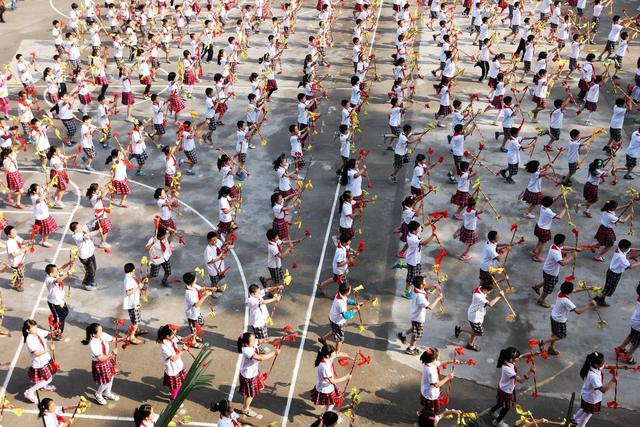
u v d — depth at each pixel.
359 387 13.97
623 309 16.11
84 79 25.12
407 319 15.84
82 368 14.54
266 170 22.00
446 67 26.41
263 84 26.67
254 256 17.97
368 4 35.28
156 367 14.59
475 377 14.25
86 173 21.84
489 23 31.69
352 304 14.66
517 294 16.56
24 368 14.56
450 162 22.25
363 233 18.91
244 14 32.44
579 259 17.75
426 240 16.80
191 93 27.33
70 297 16.56
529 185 18.88
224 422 11.62
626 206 18.34
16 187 19.92
